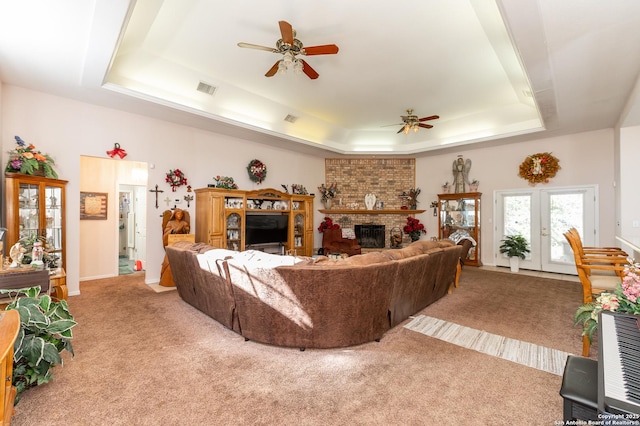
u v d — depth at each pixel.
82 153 4.55
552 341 2.88
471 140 6.84
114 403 1.94
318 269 2.48
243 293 2.76
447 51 4.03
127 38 3.72
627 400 0.83
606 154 5.82
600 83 3.75
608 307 1.89
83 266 5.61
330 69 4.55
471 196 7.34
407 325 3.29
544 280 5.64
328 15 3.31
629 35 2.76
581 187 6.08
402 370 2.35
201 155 5.97
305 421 1.77
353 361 2.49
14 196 3.64
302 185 8.05
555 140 6.40
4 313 1.59
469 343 2.84
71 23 2.69
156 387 2.12
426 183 8.43
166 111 4.95
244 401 1.96
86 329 3.15
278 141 6.86
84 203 5.66
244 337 2.91
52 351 2.02
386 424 1.75
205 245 3.60
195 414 1.83
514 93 5.46
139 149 5.14
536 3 2.38
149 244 5.27
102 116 4.74
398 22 3.41
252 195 6.42
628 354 1.08
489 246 7.35
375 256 2.84
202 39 3.84
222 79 4.99
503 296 4.48
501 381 2.20
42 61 3.36
